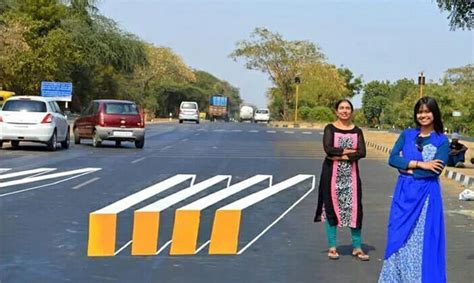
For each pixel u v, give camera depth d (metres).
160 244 9.68
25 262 8.61
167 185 15.81
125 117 26.67
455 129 53.22
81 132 27.88
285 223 11.57
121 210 12.32
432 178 6.54
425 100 6.72
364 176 19.05
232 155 24.36
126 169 18.91
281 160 22.83
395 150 6.79
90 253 9.10
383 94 76.62
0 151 23.52
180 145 29.12
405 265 6.50
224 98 91.31
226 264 8.70
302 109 70.75
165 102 94.69
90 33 56.16
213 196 14.35
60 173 17.61
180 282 7.84
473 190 16.06
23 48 40.81
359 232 9.11
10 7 49.31
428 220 6.48
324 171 9.04
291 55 75.50
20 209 12.30
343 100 8.98
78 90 57.66
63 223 11.08
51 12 50.72
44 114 23.91
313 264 8.77
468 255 9.47
